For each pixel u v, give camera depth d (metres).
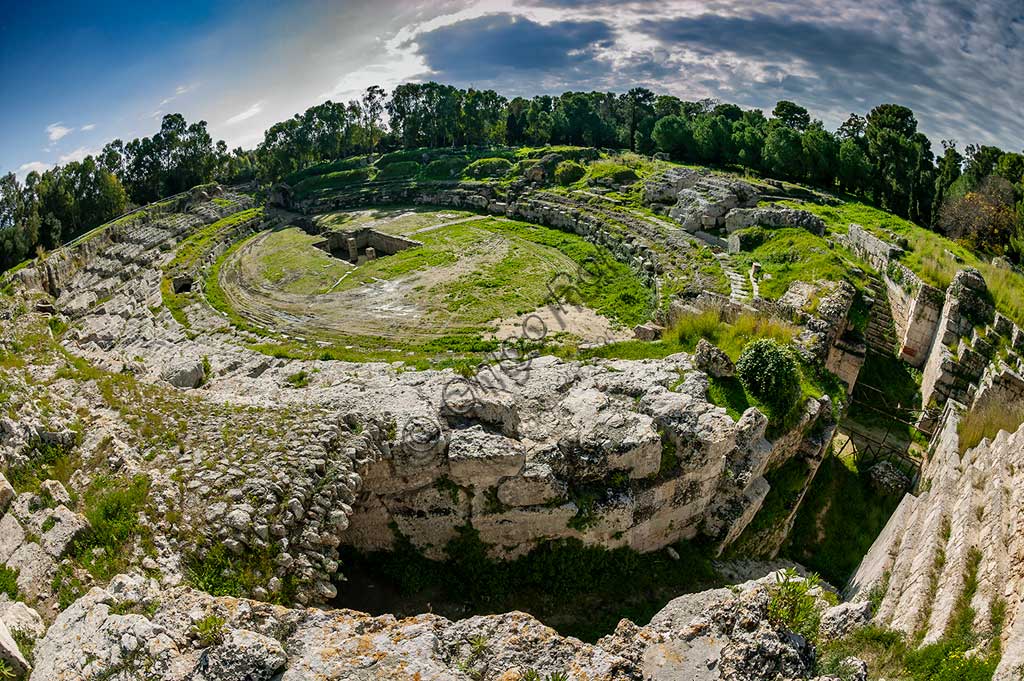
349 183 85.44
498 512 21.64
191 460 19.34
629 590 22.34
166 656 12.37
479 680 13.54
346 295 50.75
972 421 26.03
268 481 18.45
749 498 24.55
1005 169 54.03
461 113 99.12
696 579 23.27
